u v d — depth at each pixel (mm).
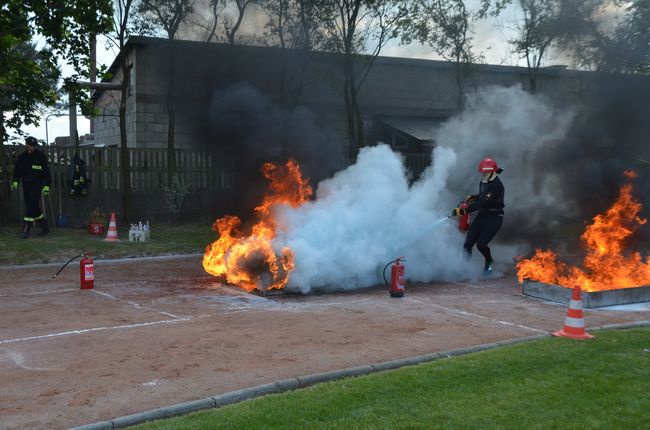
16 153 14719
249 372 5184
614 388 4777
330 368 5316
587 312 7926
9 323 6891
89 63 14875
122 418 4137
